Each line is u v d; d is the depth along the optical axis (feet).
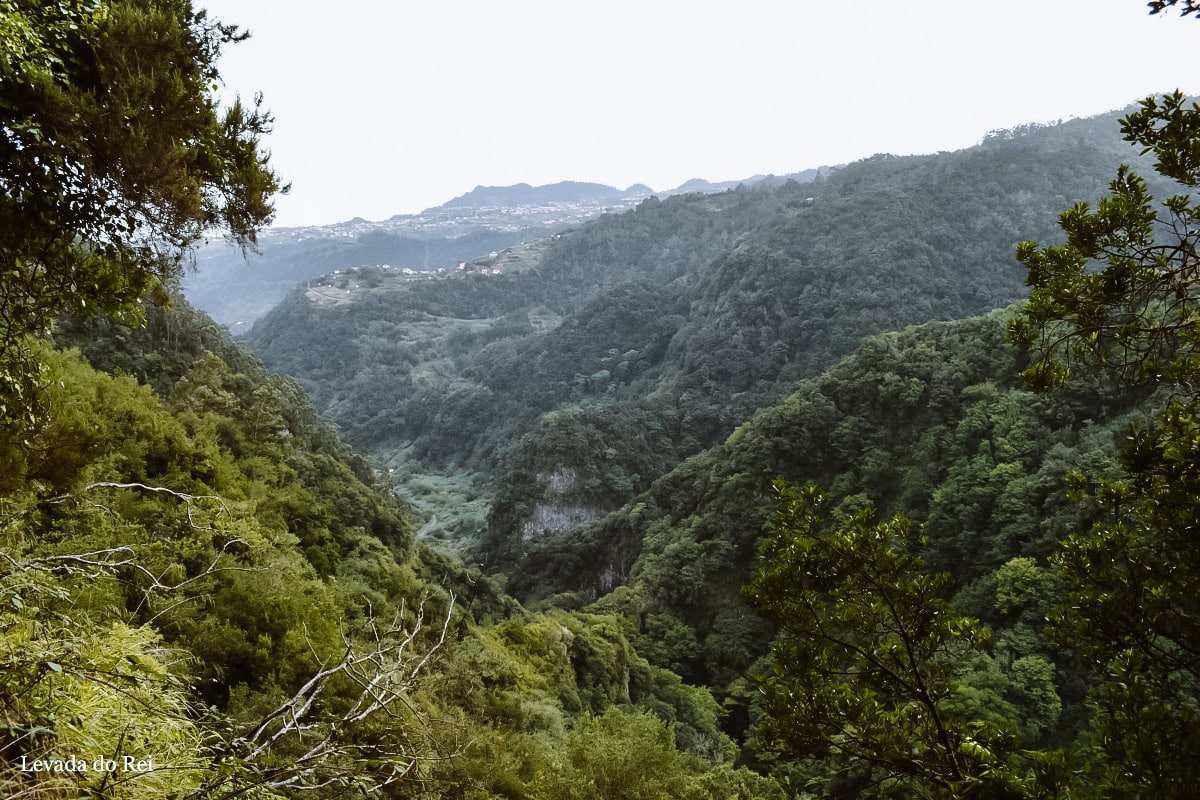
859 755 11.85
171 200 13.23
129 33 12.10
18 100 11.22
